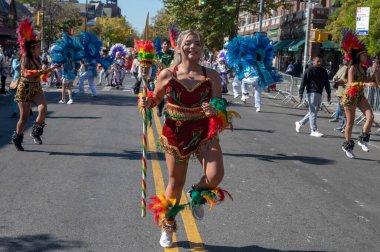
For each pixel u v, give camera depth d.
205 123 4.92
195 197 4.81
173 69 4.96
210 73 5.03
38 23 39.69
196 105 4.89
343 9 30.22
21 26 9.16
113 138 11.25
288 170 8.95
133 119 14.66
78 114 15.45
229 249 5.15
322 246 5.35
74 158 9.09
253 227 5.85
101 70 29.41
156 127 13.09
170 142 4.91
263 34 17.84
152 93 5.05
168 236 5.10
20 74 9.35
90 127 12.83
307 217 6.33
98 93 23.47
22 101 9.36
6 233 5.40
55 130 12.19
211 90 4.98
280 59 53.38
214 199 4.77
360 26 17.53
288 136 13.11
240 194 7.23
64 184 7.35
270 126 14.92
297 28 46.59
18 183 7.34
